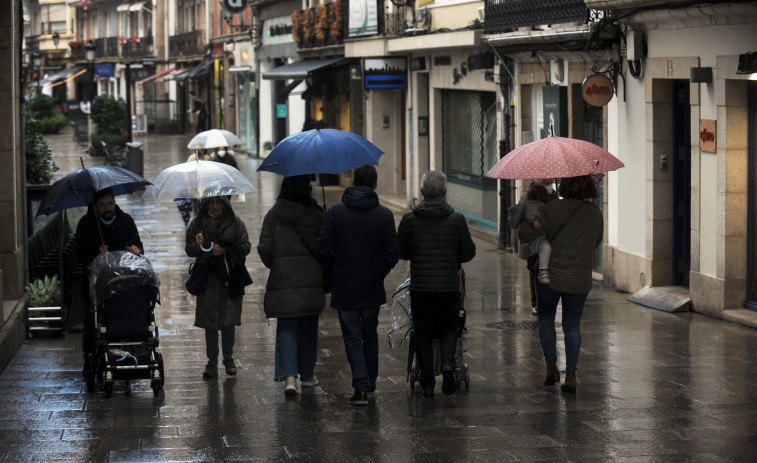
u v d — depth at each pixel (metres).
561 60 33.28
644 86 28.12
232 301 19.34
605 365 20.16
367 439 15.11
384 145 54.97
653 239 27.94
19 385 19.02
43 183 37.19
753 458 13.99
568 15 30.70
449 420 16.14
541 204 23.00
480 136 42.97
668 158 27.89
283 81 81.31
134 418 16.48
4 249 23.66
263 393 18.20
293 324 17.77
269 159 17.84
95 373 18.33
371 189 17.30
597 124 32.12
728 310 24.75
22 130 24.67
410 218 17.30
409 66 49.41
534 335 23.38
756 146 24.36
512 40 34.81
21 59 25.08
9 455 14.36
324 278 17.73
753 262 24.70
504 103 37.88
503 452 14.37
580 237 17.66
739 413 16.42
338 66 58.50
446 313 17.25
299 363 18.55
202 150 39.00
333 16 59.19
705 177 25.44
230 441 15.06
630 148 29.08
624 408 16.80
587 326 24.27
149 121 131.12
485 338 23.16
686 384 18.52
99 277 17.77
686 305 25.97
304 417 16.45
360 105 60.25
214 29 108.31
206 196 18.92
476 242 40.03
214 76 110.12
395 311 18.14
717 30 24.70
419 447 14.66
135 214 49.53
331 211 17.08
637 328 23.97
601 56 30.52
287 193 17.64
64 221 29.53
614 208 30.22
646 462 13.87
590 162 17.50
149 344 17.98
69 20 165.38
